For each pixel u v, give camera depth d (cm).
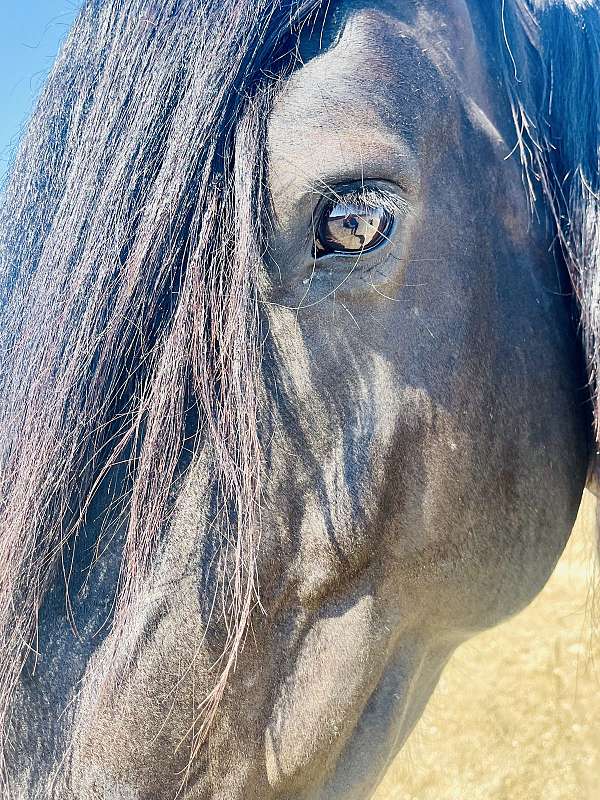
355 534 116
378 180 110
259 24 111
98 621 104
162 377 102
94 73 114
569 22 150
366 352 114
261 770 115
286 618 116
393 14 121
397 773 294
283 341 111
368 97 111
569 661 321
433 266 119
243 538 107
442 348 120
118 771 105
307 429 113
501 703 311
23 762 102
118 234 104
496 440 128
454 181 123
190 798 110
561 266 140
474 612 133
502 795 282
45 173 113
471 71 133
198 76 107
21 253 112
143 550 103
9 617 100
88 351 103
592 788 279
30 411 102
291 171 106
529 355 131
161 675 106
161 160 106
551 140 143
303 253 109
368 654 121
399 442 118
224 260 105
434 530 123
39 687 103
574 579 339
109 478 106
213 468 107
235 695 111
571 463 138
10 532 100
